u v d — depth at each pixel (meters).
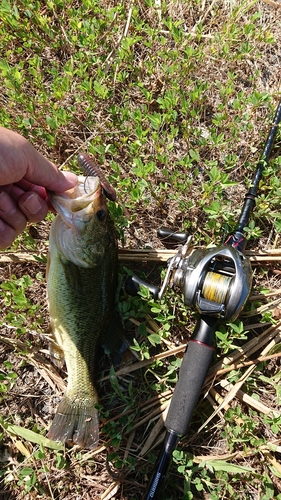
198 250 0.46
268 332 0.53
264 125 0.58
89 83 0.55
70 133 0.57
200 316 0.46
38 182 0.42
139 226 0.57
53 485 0.50
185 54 0.58
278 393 0.51
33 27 0.59
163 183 0.58
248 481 0.49
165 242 0.56
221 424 0.51
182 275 0.45
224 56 0.60
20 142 0.38
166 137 0.56
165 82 0.59
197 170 0.55
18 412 0.52
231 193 0.58
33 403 0.52
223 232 0.55
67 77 0.55
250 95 0.59
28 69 0.58
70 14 0.58
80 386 0.48
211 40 0.61
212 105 0.60
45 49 0.60
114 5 0.61
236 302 0.43
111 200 0.48
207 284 0.44
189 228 0.57
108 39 0.59
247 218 0.52
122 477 0.49
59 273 0.48
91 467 0.50
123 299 0.53
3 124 0.55
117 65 0.58
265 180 0.56
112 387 0.51
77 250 0.46
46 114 0.57
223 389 0.52
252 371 0.52
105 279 0.49
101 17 0.60
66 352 0.49
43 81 0.59
